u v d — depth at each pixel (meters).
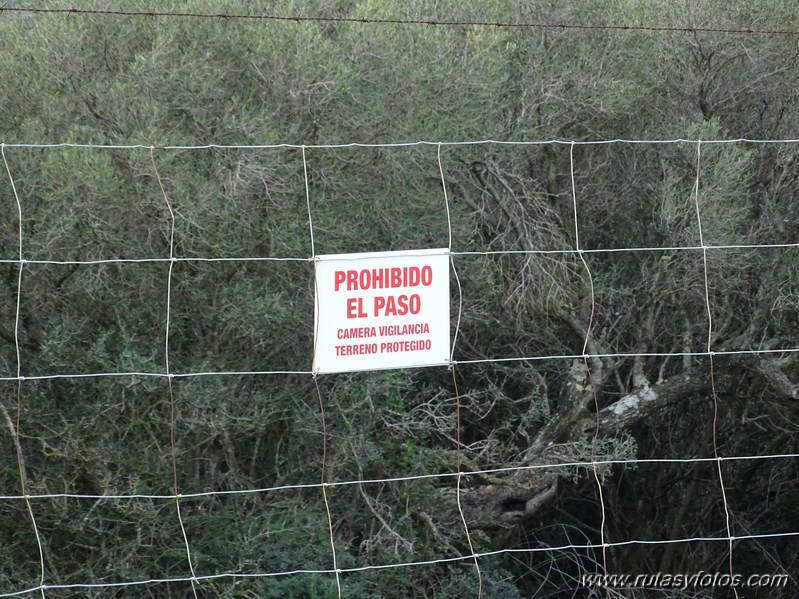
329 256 3.61
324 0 6.41
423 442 5.80
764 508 7.68
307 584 5.09
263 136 5.40
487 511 5.84
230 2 5.94
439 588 5.64
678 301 6.30
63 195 4.87
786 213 6.45
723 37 6.84
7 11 6.01
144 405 5.15
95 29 5.98
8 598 4.82
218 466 5.59
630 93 6.50
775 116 7.05
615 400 6.90
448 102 5.96
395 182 5.86
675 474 7.47
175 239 5.18
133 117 5.59
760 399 6.86
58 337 5.04
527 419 6.24
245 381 5.49
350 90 5.72
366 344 3.65
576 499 7.30
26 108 5.68
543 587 7.09
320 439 5.54
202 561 5.16
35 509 5.03
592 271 6.49
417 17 6.41
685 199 5.98
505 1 6.75
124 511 4.87
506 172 6.13
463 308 5.96
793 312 6.37
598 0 6.70
